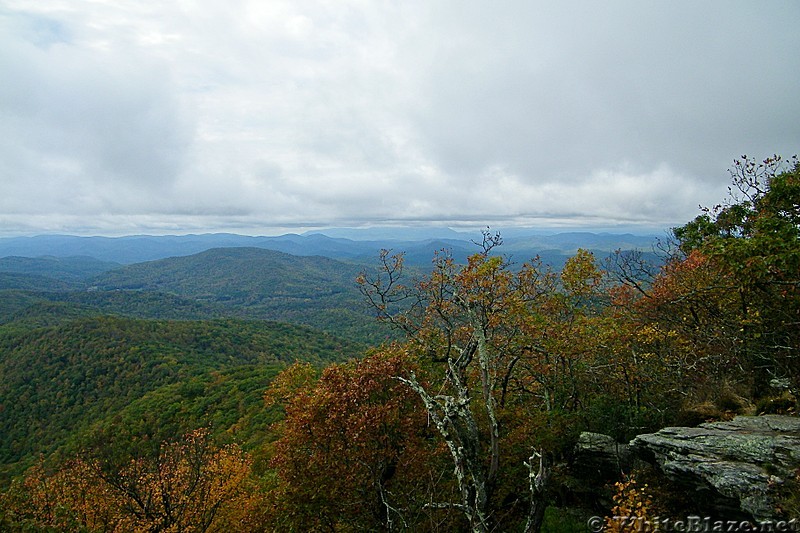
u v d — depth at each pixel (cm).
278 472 1688
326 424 1518
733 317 1470
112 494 2336
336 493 1502
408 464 1534
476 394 1864
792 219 1221
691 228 1952
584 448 1395
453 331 1797
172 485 2283
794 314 1220
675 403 1418
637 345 1678
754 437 922
